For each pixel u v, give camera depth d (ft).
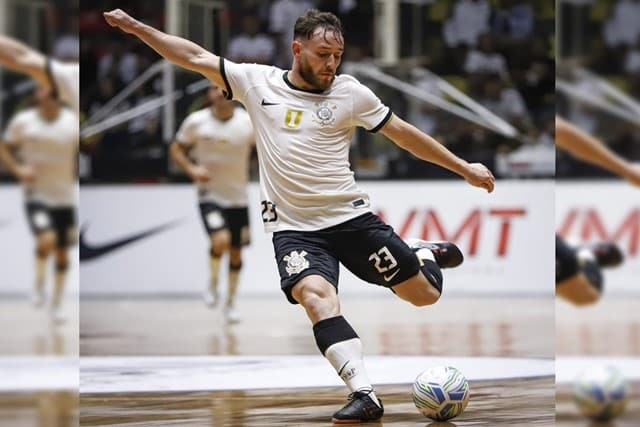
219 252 61.62
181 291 73.31
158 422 28.07
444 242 32.94
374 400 27.30
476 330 53.78
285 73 29.22
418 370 39.29
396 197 73.77
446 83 79.00
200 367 40.55
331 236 28.86
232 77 29.04
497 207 73.41
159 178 74.90
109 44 77.30
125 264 73.10
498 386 35.60
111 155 75.41
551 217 73.31
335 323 27.66
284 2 79.25
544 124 78.23
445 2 78.95
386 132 28.84
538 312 62.85
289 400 31.96
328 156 28.63
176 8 78.89
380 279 29.73
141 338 51.42
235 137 60.18
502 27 79.30
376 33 79.15
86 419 28.76
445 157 28.99
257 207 73.82
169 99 77.25
